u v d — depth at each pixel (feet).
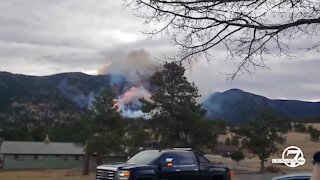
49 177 159.84
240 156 211.20
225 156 245.86
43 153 298.15
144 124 186.29
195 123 177.47
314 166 9.37
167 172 48.75
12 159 291.99
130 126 198.08
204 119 183.11
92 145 183.11
